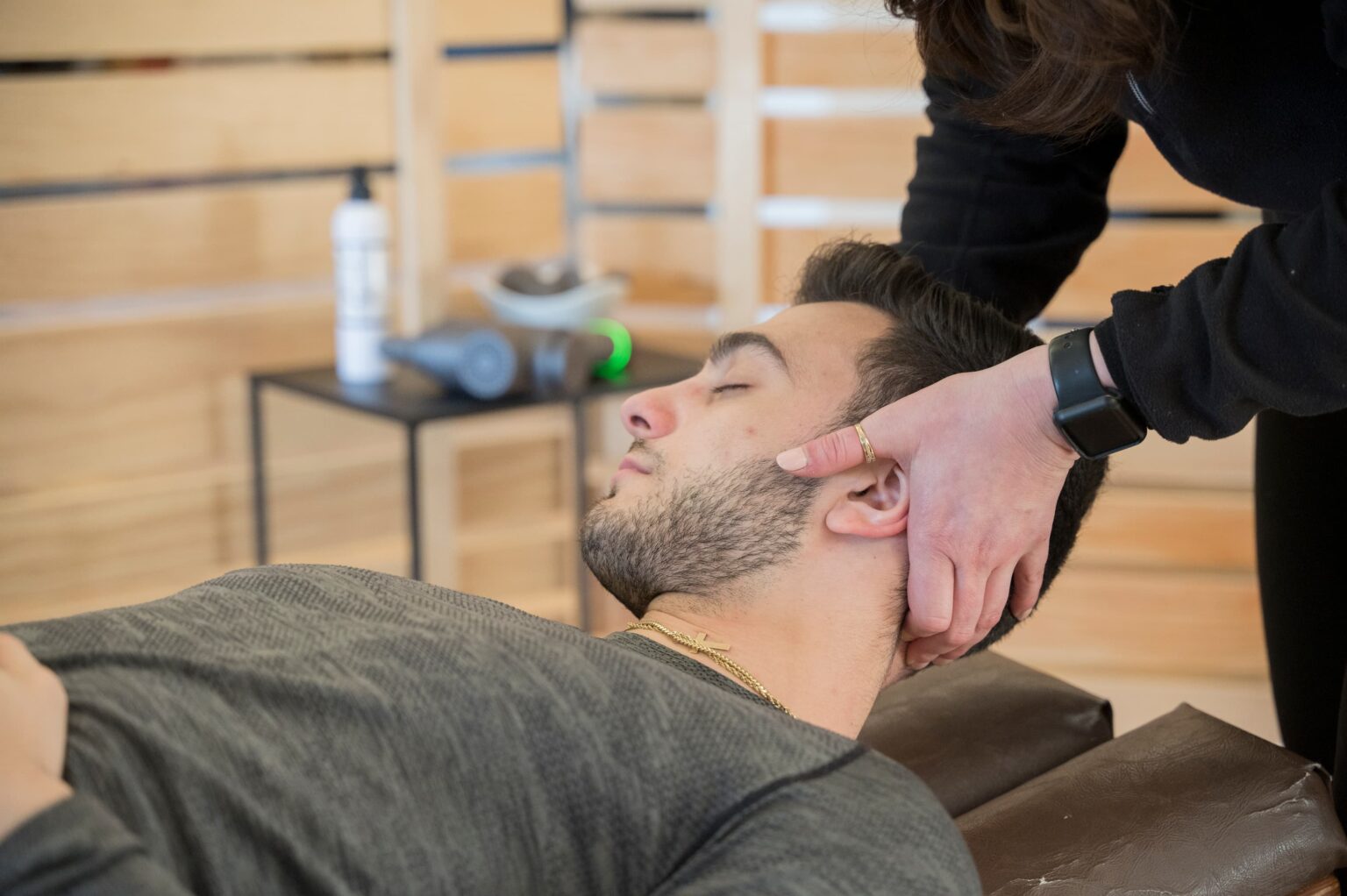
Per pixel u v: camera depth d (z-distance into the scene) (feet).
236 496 8.29
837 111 8.35
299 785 2.62
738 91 8.36
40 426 7.65
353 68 8.21
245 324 8.18
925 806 2.80
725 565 3.60
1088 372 3.31
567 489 9.34
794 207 8.54
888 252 4.06
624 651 3.01
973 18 3.46
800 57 8.32
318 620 3.02
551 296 8.05
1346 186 3.04
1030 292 4.48
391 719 2.74
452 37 8.61
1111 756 3.83
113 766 2.56
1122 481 8.36
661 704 2.86
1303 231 3.07
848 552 3.64
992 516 3.54
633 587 3.73
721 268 8.64
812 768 2.79
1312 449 4.40
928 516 3.55
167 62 7.67
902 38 8.12
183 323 7.97
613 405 9.27
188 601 3.08
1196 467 8.25
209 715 2.69
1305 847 3.50
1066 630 8.50
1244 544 8.23
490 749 2.75
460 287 8.99
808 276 4.19
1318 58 3.39
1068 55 2.98
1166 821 3.53
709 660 3.48
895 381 3.76
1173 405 3.22
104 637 2.88
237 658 2.84
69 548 7.80
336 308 8.38
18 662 2.59
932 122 4.59
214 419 8.19
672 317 9.07
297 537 8.54
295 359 8.39
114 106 7.56
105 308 7.74
